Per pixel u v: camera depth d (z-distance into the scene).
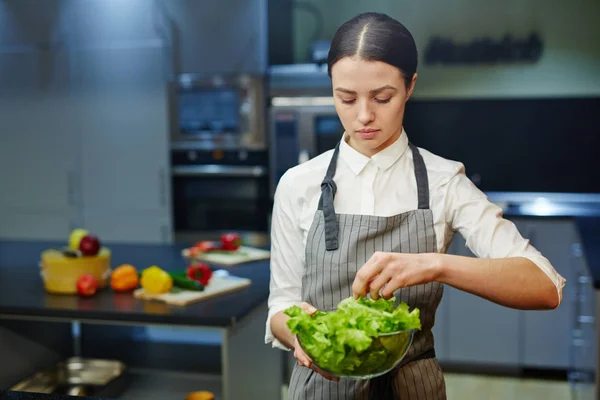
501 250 1.19
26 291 2.32
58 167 4.51
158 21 4.23
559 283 1.13
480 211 1.25
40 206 4.57
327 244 1.29
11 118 4.54
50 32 4.41
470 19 4.25
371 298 1.08
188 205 4.36
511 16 4.20
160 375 2.49
